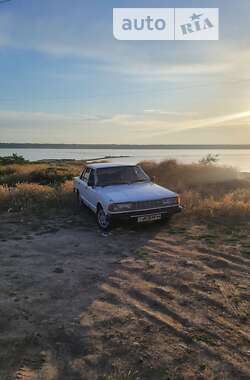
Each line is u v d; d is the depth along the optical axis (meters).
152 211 6.93
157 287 4.27
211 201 9.02
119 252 5.74
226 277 4.53
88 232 7.13
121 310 3.70
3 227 7.60
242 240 6.16
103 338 3.16
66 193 10.31
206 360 2.82
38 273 4.82
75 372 2.69
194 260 5.22
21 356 2.89
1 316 3.60
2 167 24.91
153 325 3.37
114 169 8.28
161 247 5.95
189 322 3.42
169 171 17.66
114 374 2.65
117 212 6.73
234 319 3.46
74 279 4.59
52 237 6.76
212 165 18.22
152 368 2.72
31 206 9.49
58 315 3.61
